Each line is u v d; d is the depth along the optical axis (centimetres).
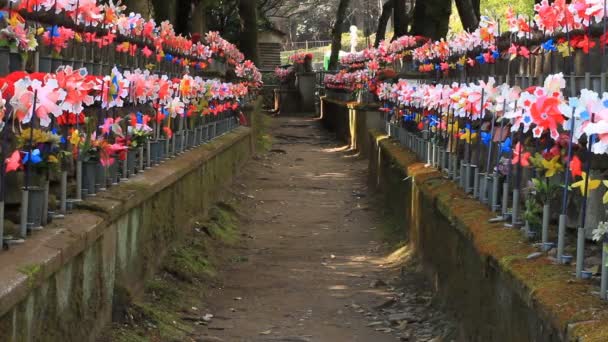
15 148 561
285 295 912
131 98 830
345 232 1318
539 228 577
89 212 619
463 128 881
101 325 639
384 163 1493
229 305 864
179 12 2245
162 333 707
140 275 784
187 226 1068
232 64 2231
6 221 557
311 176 1984
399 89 1512
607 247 430
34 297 476
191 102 1203
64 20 713
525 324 493
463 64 1016
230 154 1631
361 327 797
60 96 541
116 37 912
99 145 680
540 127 544
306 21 7894
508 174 655
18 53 616
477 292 639
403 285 950
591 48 621
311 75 4381
